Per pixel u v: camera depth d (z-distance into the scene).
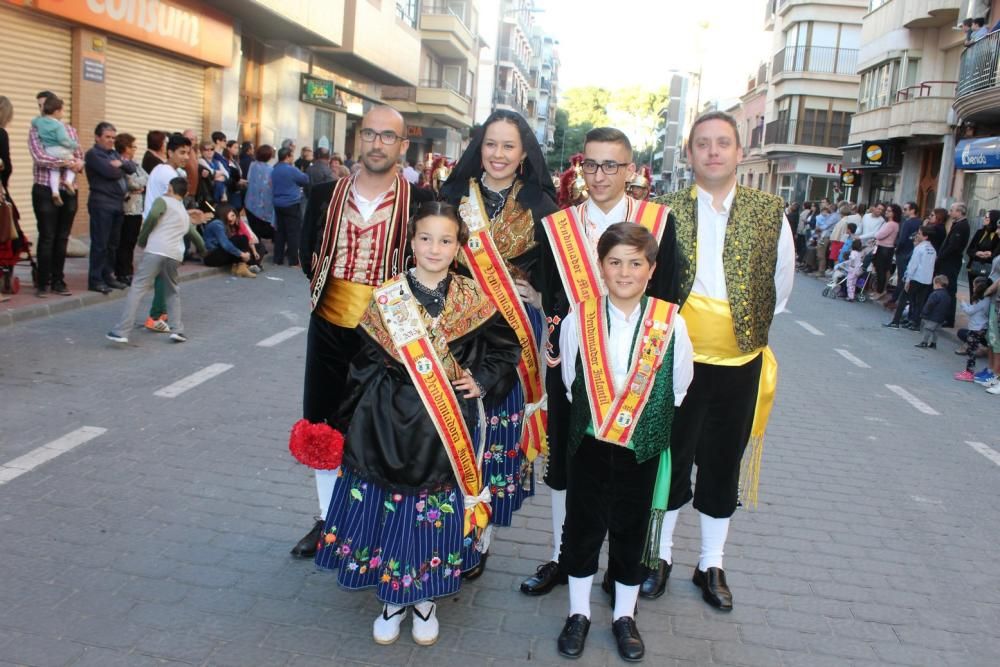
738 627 3.70
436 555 3.23
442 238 3.24
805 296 16.80
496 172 3.71
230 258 12.48
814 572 4.30
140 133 14.62
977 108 17.44
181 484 4.76
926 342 11.57
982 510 5.39
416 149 40.31
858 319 14.02
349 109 25.69
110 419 5.73
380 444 3.22
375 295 3.28
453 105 36.69
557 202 4.32
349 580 3.26
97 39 12.83
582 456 3.29
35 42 11.72
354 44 22.25
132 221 10.06
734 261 3.62
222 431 5.70
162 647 3.21
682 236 3.68
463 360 3.38
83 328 8.27
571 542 3.38
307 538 4.04
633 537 3.34
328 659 3.23
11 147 11.47
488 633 3.51
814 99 38.34
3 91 11.23
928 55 23.97
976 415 7.95
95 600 3.50
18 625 3.28
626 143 3.53
